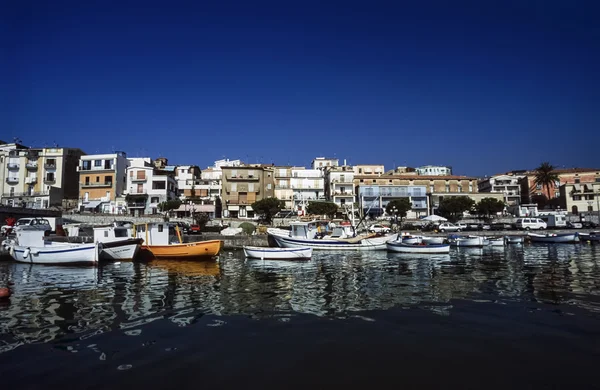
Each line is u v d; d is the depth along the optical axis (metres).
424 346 10.71
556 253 39.53
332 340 11.25
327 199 96.94
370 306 15.48
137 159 91.62
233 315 14.20
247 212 88.69
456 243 48.78
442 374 8.91
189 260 34.31
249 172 91.50
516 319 13.28
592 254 38.00
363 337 11.51
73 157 84.62
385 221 78.06
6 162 77.44
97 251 29.75
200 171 106.44
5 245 33.75
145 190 81.31
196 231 52.91
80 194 80.06
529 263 30.53
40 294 18.31
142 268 28.84
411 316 13.83
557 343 10.85
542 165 99.12
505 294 17.64
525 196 107.56
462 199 78.25
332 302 16.34
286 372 9.05
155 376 8.83
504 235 58.47
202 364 9.51
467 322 12.98
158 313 14.55
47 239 36.81
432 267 28.56
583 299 16.38
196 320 13.52
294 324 12.94
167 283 21.64
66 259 30.02
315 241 43.88
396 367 9.30
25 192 77.31
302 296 17.70
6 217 49.53
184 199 87.25
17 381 8.61
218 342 11.11
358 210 80.50
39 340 11.34
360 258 36.22
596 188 89.50
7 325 12.92
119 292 18.86
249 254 36.00
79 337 11.62
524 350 10.34
